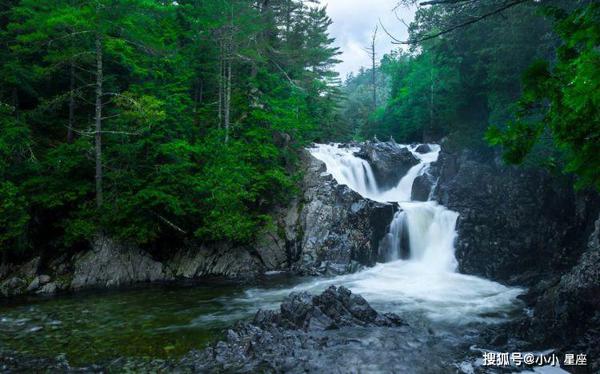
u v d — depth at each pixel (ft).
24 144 54.65
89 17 55.57
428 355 30.76
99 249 57.62
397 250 70.08
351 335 34.32
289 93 97.45
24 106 67.72
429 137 120.67
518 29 61.05
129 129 59.93
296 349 31.58
